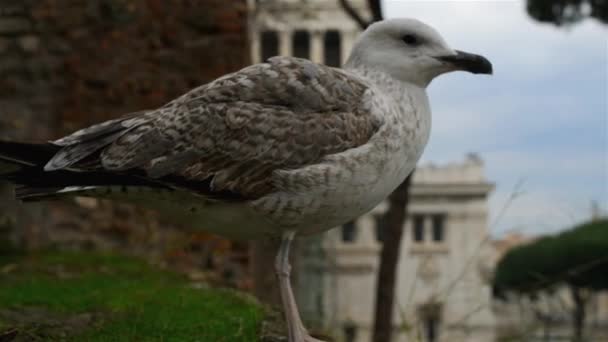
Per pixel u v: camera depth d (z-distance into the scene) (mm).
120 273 10156
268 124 5246
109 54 12875
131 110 12828
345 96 5367
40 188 5203
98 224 12453
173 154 5238
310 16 16062
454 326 8695
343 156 5215
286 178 5188
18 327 6301
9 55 12836
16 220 12320
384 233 11328
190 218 5484
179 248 11969
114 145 5281
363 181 5289
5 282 9133
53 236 12359
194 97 5391
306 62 5477
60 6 12867
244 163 5234
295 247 13156
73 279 9414
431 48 5707
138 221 12461
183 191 5285
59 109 12859
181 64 12820
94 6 12867
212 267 12023
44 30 12867
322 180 5184
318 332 7430
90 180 5223
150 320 6746
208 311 7199
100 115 12828
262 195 5262
